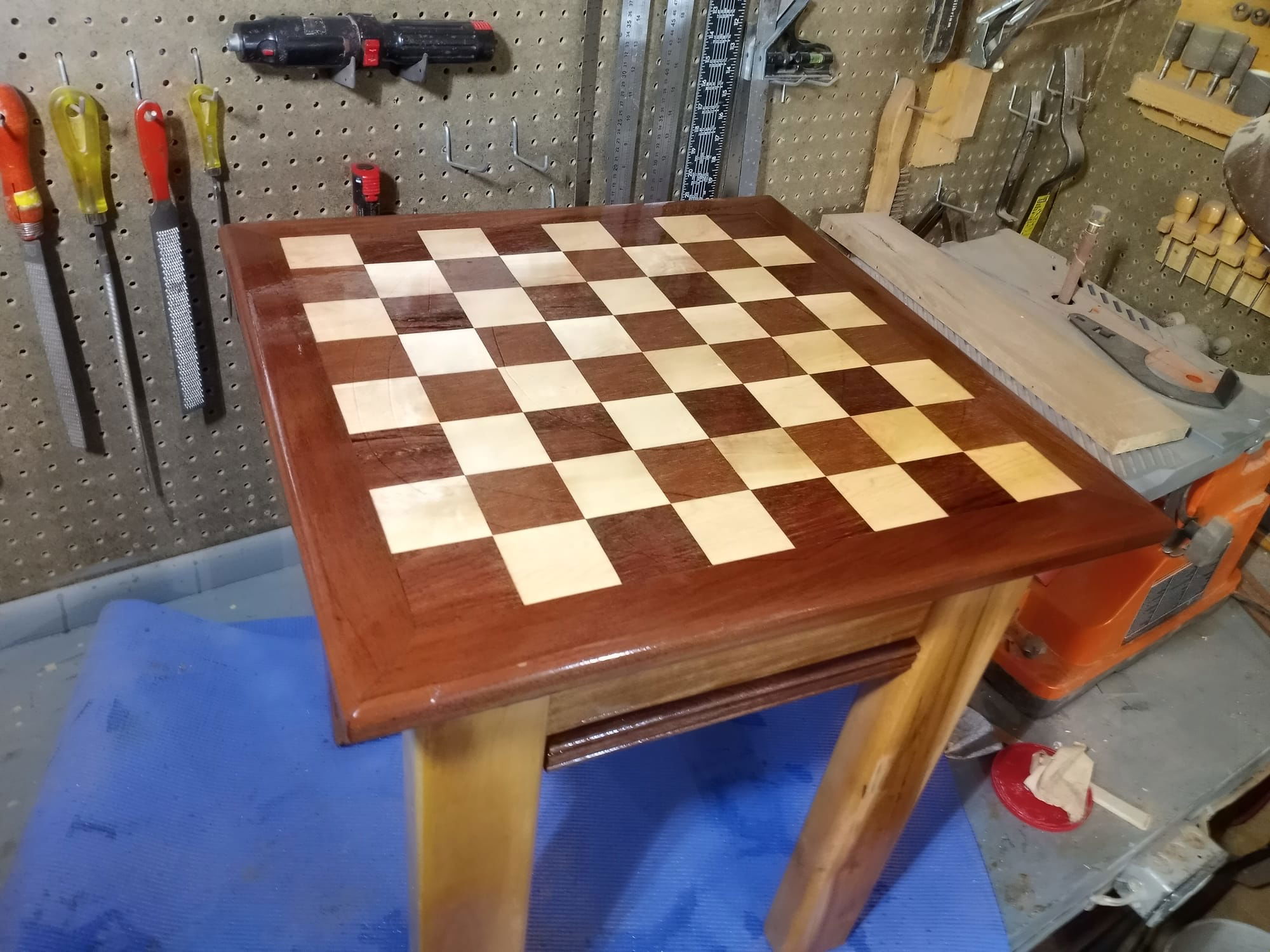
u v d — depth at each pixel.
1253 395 1.50
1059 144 2.01
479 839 0.88
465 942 0.99
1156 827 1.58
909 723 1.08
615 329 1.09
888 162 1.81
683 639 0.74
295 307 1.04
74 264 1.33
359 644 0.70
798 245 1.34
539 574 0.77
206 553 1.71
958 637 1.03
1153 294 1.96
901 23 1.70
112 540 1.61
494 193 1.57
